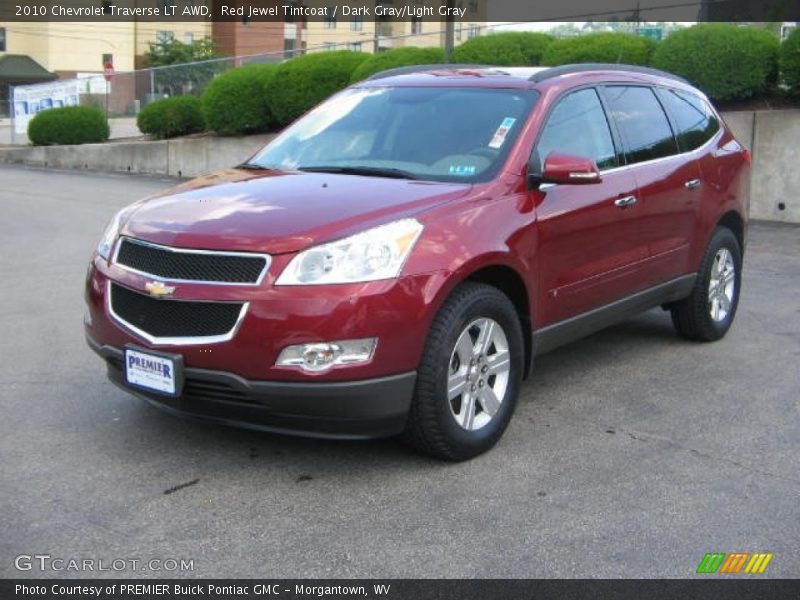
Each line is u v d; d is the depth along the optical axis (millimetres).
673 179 5977
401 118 5383
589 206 5121
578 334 5297
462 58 16641
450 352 4219
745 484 4262
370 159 5160
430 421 4211
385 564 3475
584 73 5652
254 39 64188
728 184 6676
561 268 4969
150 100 25672
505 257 4480
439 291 4109
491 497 4062
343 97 5949
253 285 3922
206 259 4043
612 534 3740
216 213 4289
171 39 62125
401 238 4074
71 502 3938
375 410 4008
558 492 4133
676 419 5133
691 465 4477
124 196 16578
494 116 5121
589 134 5418
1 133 32125
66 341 6547
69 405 5164
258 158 5652
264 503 3961
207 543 3607
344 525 3773
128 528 3717
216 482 4168
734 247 6852
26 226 12469
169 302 4090
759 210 13422
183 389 4078
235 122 20266
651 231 5777
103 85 26641
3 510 3852
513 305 4648
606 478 4297
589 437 4828
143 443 4609
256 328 3879
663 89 6398
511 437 4809
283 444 4629
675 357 6383
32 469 4277
